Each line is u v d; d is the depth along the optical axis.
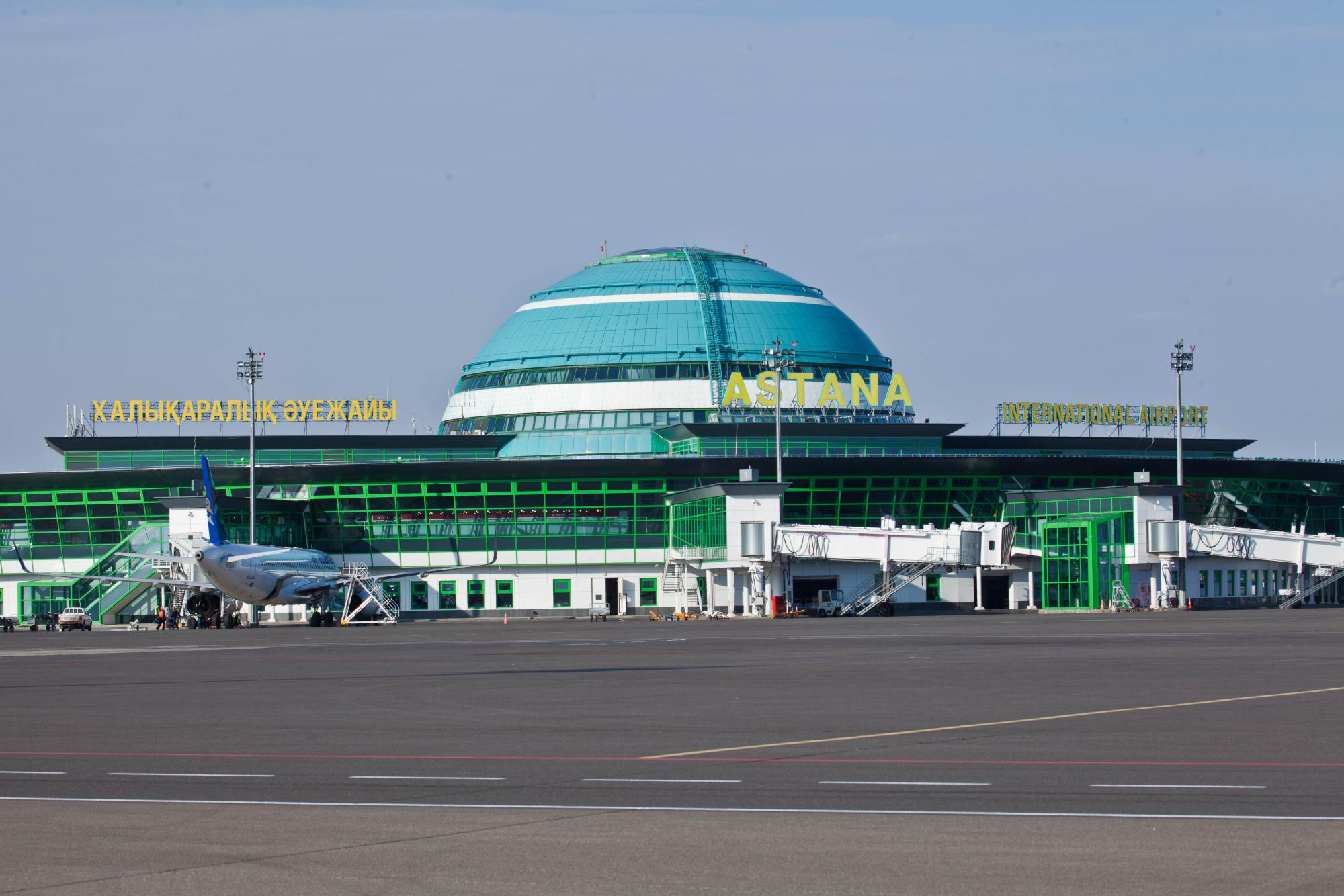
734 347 196.25
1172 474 180.00
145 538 170.88
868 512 173.50
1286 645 74.44
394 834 22.55
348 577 151.38
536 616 175.88
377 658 74.50
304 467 175.62
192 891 19.02
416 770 29.45
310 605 150.38
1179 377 167.12
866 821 23.09
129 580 150.38
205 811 24.70
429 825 23.25
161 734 36.66
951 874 19.44
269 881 19.50
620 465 173.00
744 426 186.00
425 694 48.59
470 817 23.94
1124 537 162.38
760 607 154.38
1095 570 160.25
